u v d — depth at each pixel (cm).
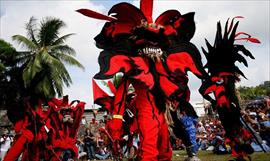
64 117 734
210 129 1697
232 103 536
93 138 1455
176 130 423
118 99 406
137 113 399
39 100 627
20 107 602
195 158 738
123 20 424
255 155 868
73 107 759
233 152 535
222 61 541
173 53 435
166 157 404
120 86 409
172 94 408
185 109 434
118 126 401
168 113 407
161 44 423
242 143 530
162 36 420
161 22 440
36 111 619
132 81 411
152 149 375
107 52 408
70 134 736
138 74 399
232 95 538
